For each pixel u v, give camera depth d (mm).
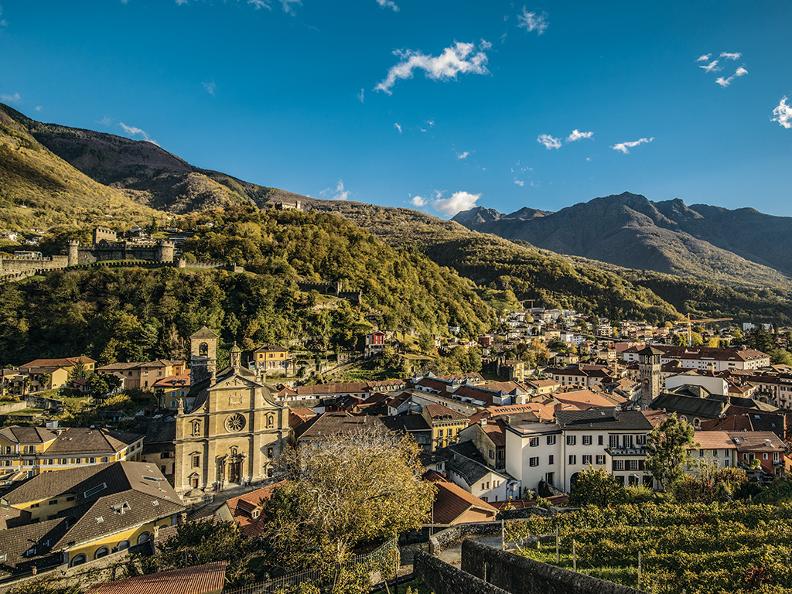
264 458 95500
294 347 169625
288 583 35344
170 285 166000
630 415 84375
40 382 127812
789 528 42438
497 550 29188
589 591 21797
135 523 61906
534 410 105875
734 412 106250
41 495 71375
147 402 125125
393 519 39031
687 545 40781
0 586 46531
